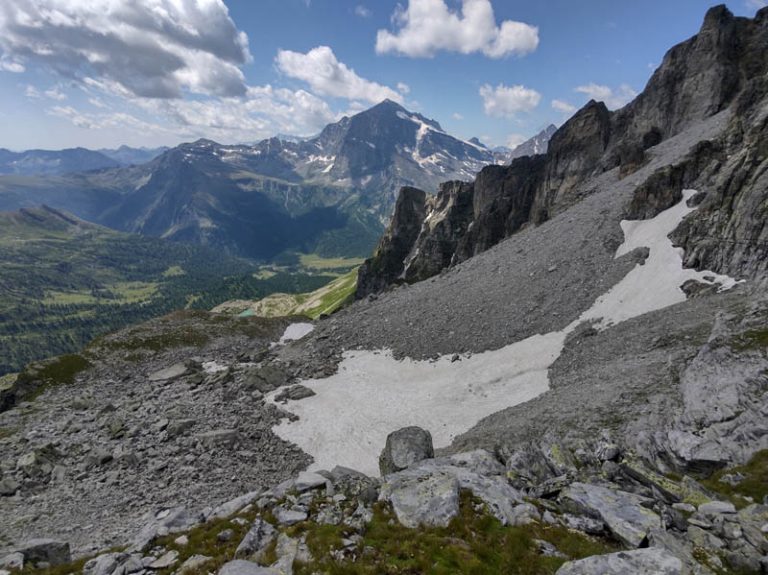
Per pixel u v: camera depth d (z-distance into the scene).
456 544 16.88
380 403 60.84
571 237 88.56
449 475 21.98
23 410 70.12
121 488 43.31
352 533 18.56
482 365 64.62
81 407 69.88
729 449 24.61
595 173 128.50
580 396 42.09
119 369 90.00
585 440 32.12
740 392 28.05
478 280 89.88
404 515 19.36
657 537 15.70
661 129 124.94
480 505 19.59
